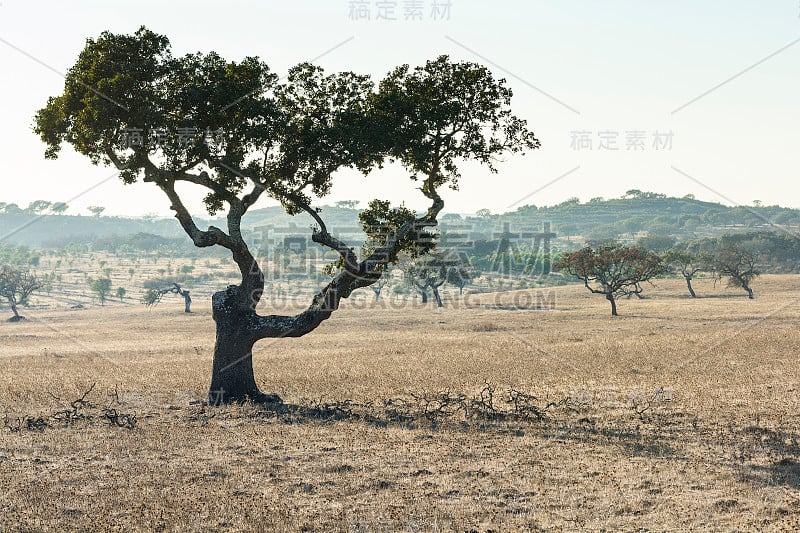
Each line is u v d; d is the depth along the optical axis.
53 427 19.89
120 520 11.95
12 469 15.23
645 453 16.47
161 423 20.58
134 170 23.47
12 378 32.41
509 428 19.62
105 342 62.47
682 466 15.27
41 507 12.55
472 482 14.19
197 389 27.64
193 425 20.16
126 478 14.50
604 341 48.59
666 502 12.86
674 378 28.83
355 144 23.34
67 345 58.91
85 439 18.22
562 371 32.19
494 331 62.84
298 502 12.96
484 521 11.90
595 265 90.50
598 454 16.50
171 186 23.89
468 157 24.55
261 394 24.77
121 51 22.34
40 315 116.19
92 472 14.97
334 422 20.62
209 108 22.95
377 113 24.14
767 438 17.80
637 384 27.42
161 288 173.75
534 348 44.56
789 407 21.94
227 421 20.88
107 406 23.50
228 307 24.47
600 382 28.23
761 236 170.50
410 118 24.12
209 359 42.66
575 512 12.35
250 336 24.45
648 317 76.00
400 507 12.59
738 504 12.73
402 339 56.34
